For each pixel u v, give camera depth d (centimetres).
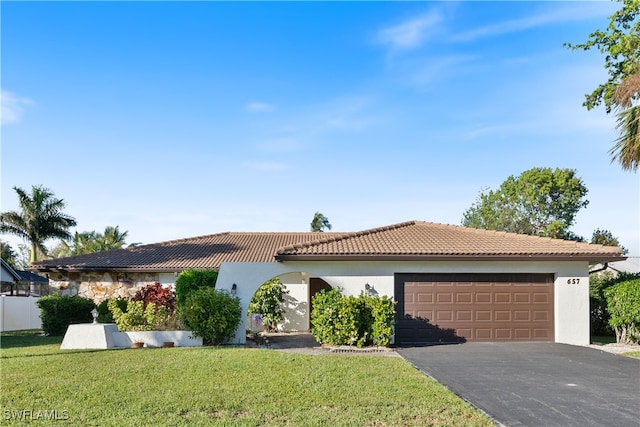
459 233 2148
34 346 1653
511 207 6081
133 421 777
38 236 4031
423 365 1315
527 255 1772
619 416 839
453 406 874
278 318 2309
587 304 1817
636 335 1772
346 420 791
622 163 1598
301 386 999
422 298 1820
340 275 1800
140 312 1706
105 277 2389
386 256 1761
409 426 771
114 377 1062
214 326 1639
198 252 2595
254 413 825
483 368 1273
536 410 874
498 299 1831
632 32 2117
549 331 1828
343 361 1281
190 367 1163
